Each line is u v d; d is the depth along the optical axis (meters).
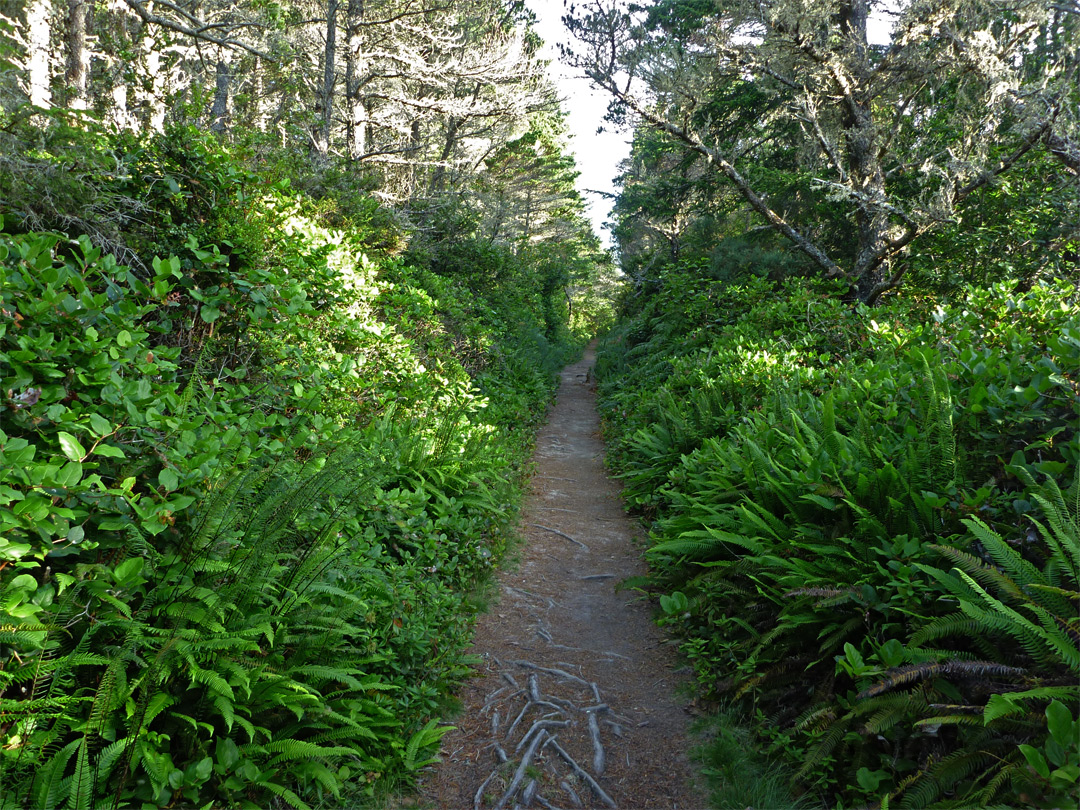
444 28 17.27
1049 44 12.84
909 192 15.40
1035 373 3.76
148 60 9.84
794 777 2.87
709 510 4.70
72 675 2.40
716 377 8.55
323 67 16.36
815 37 12.93
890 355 6.53
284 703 2.76
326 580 3.47
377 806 2.88
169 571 2.79
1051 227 11.77
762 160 19.28
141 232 5.05
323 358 5.77
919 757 2.70
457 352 11.12
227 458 3.40
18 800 2.08
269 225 5.89
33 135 4.51
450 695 3.82
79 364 2.87
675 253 25.48
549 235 37.09
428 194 18.45
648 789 3.11
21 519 2.26
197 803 2.45
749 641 3.81
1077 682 2.38
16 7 8.89
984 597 2.57
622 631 4.73
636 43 13.31
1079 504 2.79
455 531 5.58
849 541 3.59
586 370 25.34
